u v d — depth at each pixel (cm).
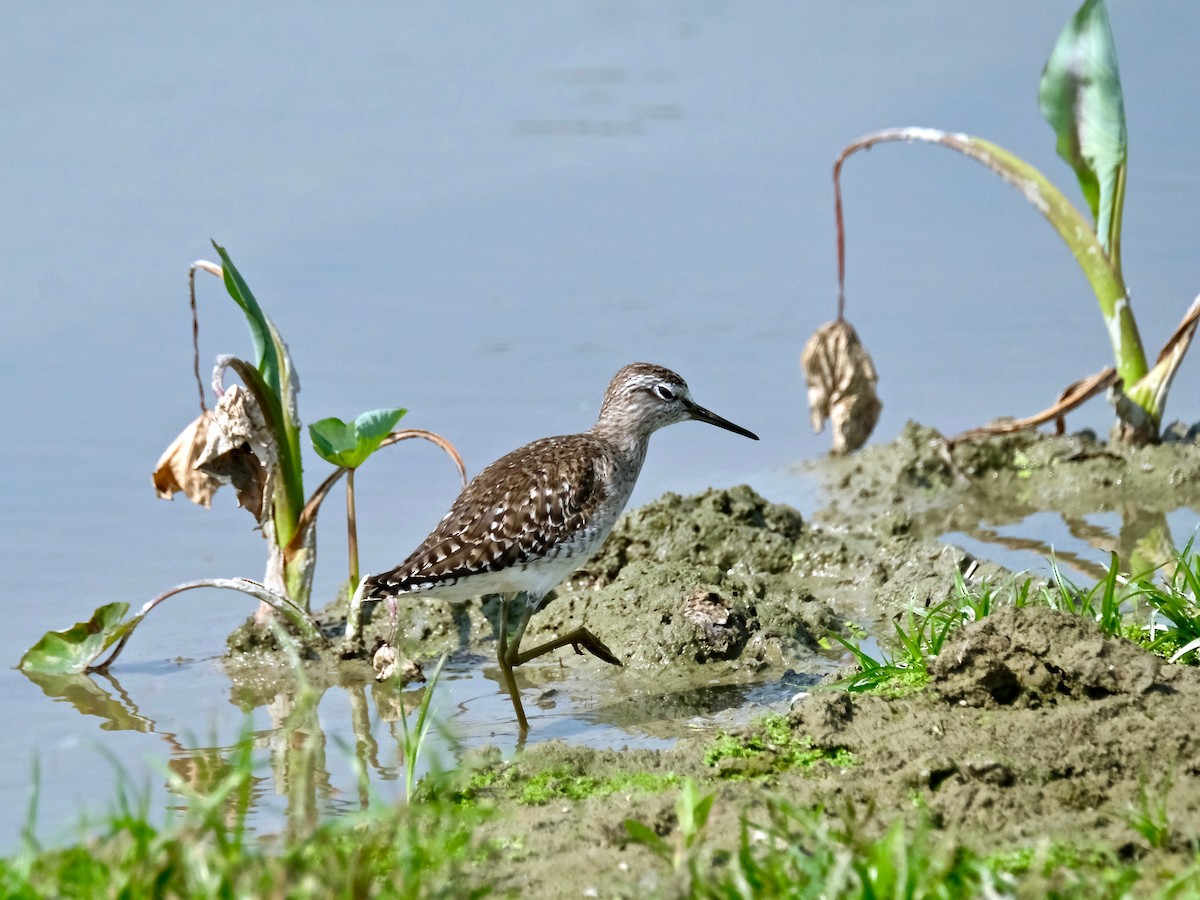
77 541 1569
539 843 864
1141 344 1702
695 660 1277
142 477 1702
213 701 1230
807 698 1051
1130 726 941
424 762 1082
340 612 1427
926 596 1361
